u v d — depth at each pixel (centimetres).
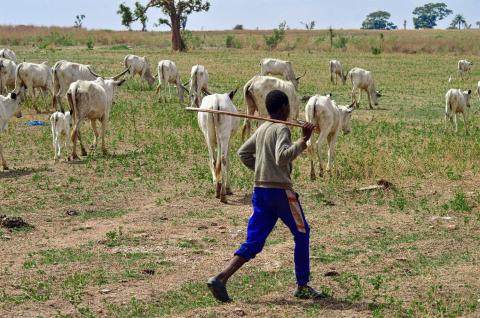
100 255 852
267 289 732
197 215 1047
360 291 722
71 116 1519
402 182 1256
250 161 693
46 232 959
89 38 6650
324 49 6469
